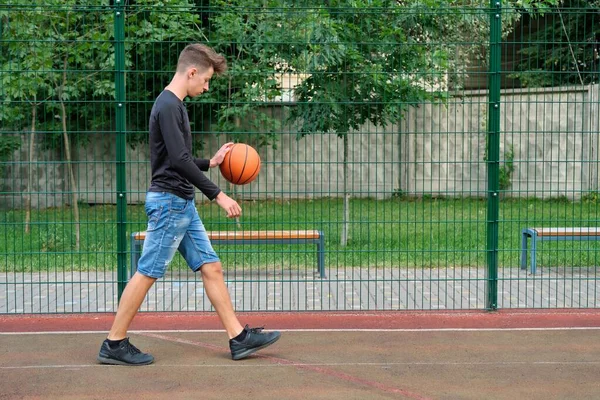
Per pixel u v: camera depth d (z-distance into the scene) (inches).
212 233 335.0
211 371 203.9
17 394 185.5
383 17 303.9
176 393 185.9
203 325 256.1
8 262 368.5
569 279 305.6
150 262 207.8
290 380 195.9
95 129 336.8
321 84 312.2
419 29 314.5
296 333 244.8
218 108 307.0
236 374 201.2
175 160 198.5
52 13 335.0
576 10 283.3
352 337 239.6
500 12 269.4
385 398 181.8
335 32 299.7
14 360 215.2
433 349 225.5
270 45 295.0
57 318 265.7
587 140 518.9
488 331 247.1
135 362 209.0
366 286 320.2
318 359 215.3
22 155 441.7
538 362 212.1
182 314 271.0
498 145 272.4
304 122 318.3
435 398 181.9
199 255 213.3
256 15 296.0
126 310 208.7
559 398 181.9
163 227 205.8
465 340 235.9
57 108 374.3
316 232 339.9
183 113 205.0
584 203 539.5
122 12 264.7
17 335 243.6
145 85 297.1
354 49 305.7
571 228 354.6
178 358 216.7
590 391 187.2
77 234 378.6
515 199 592.1
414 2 382.0
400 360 214.2
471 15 301.9
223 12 278.7
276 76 304.8
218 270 214.7
